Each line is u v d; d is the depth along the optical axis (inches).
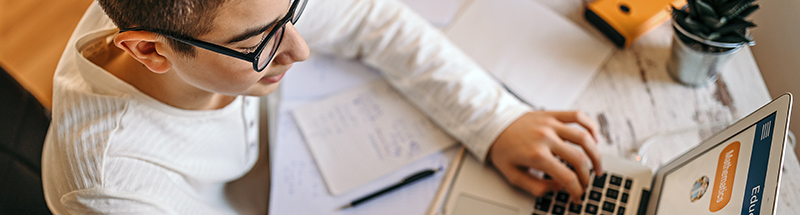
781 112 16.8
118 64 20.8
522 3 33.0
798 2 27.5
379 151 27.8
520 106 28.2
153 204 22.0
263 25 14.7
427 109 29.2
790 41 27.2
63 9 62.1
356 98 30.3
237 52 15.2
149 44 15.5
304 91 30.7
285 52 17.7
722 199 18.4
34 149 30.8
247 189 31.4
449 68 29.5
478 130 27.2
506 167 26.0
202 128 23.7
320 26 30.6
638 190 24.3
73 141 20.6
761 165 16.7
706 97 27.4
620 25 29.7
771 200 15.4
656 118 27.2
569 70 29.6
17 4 62.4
